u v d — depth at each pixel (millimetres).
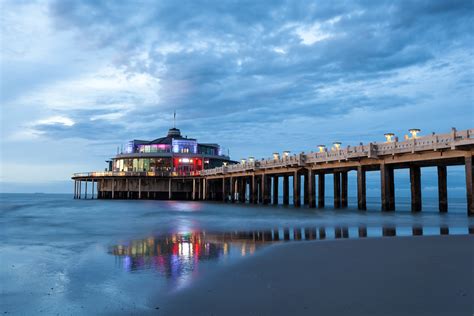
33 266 13516
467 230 23234
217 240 20031
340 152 41625
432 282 9641
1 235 23062
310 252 14953
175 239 20625
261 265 12656
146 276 11570
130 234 23328
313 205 49812
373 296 8617
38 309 8656
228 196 100375
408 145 33750
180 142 104188
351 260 12922
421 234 20891
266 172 61781
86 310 8523
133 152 108062
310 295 8898
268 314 7723
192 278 11086
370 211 42125
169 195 93812
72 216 40406
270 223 30500
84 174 97438
